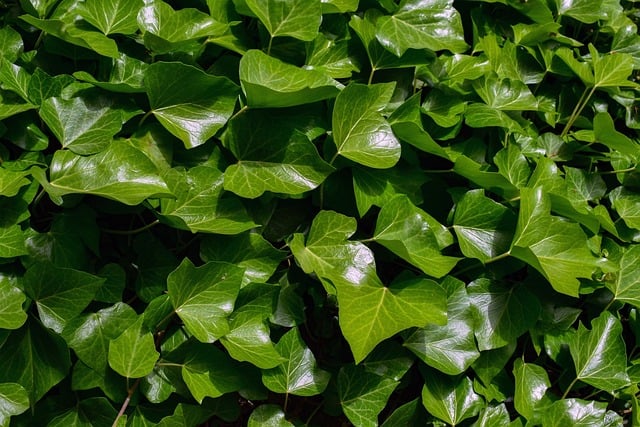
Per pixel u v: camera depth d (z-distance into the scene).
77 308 0.93
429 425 1.03
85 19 0.99
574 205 1.06
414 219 1.00
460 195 1.04
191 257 1.01
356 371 1.00
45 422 0.95
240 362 0.97
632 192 1.13
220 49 1.04
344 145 1.00
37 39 1.02
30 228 0.94
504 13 1.18
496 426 1.01
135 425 0.95
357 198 1.00
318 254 0.98
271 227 1.01
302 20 1.02
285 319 1.00
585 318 1.11
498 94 1.09
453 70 1.08
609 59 1.13
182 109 0.98
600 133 1.10
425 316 0.95
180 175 0.97
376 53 1.06
